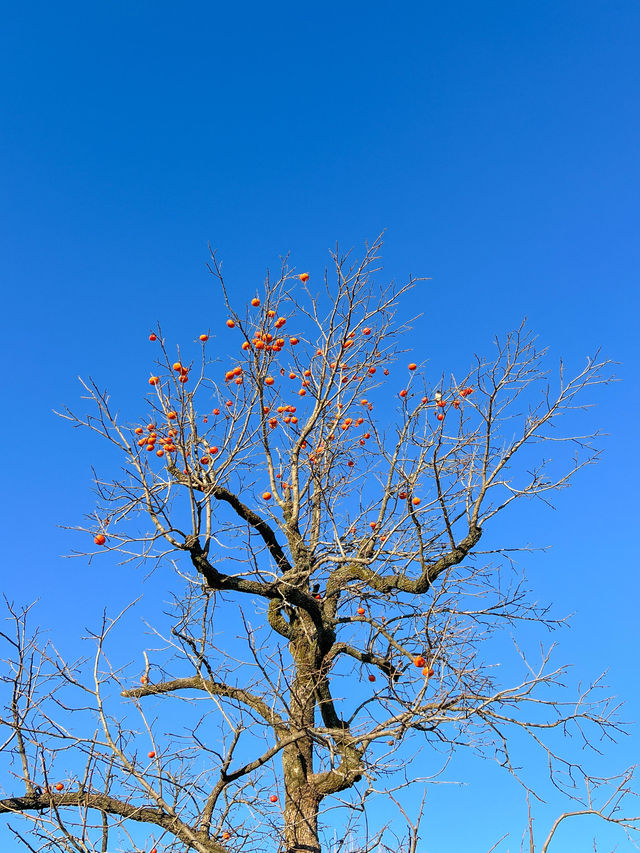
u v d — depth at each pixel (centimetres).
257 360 678
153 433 682
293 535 761
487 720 625
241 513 706
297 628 730
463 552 734
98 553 620
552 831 491
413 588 727
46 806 587
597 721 608
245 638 567
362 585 727
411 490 690
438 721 584
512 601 698
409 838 482
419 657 596
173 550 636
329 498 779
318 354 792
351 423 802
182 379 686
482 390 711
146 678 623
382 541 717
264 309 677
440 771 526
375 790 518
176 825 556
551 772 577
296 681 685
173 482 650
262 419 696
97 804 588
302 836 643
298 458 796
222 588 677
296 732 621
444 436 746
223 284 666
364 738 598
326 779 667
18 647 570
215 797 595
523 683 598
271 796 601
